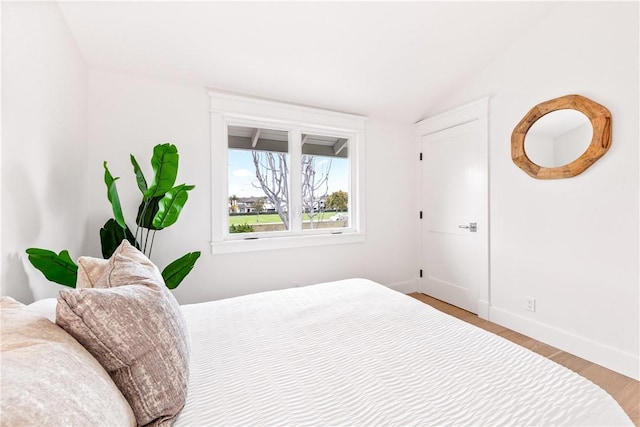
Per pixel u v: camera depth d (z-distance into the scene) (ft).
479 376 2.84
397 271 10.96
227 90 8.02
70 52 5.59
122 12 5.62
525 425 2.20
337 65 7.79
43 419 1.37
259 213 8.76
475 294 9.12
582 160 6.35
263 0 5.82
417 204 11.21
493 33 7.41
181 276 6.28
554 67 6.96
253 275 8.45
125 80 6.91
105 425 1.68
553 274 7.09
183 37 6.37
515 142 7.69
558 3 6.79
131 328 2.23
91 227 6.64
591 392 2.55
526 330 7.66
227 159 8.30
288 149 9.12
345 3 6.10
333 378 2.88
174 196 5.98
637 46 5.64
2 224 3.38
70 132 5.52
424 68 8.39
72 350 1.90
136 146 7.03
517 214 7.84
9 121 3.50
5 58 3.42
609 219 6.09
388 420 2.30
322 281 9.51
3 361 1.54
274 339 3.71
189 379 2.83
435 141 10.41
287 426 2.26
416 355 3.27
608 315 6.14
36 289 4.25
